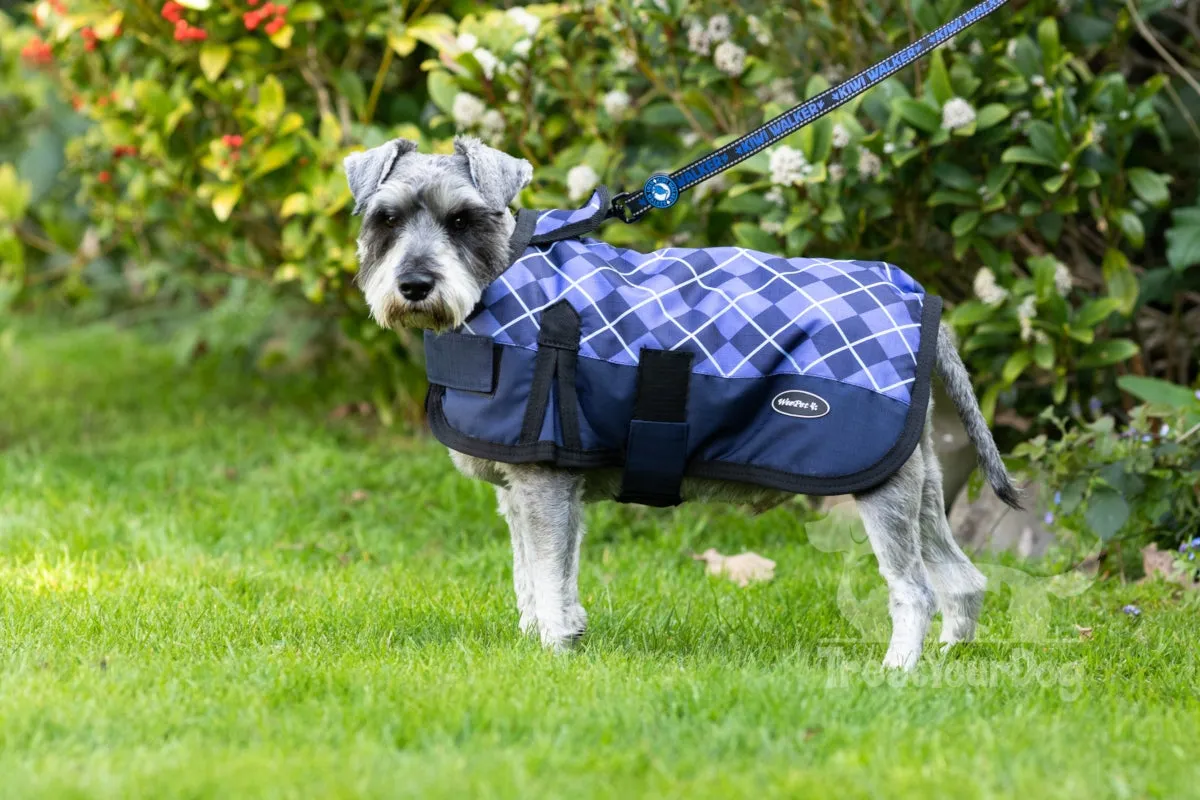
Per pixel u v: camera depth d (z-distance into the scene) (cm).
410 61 796
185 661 392
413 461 752
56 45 759
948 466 581
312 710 341
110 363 1099
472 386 390
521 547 432
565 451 388
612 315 389
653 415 385
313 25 710
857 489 383
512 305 391
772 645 438
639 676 376
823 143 549
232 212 757
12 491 689
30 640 411
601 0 603
